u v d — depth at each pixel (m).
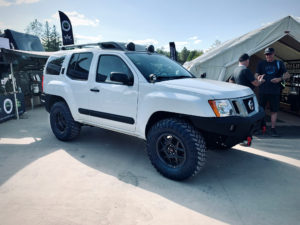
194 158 2.76
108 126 3.71
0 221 2.15
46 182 2.91
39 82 9.47
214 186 2.93
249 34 6.83
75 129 4.30
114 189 2.78
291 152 4.20
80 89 3.96
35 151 4.00
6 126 5.80
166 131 2.93
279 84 5.06
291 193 2.79
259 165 3.61
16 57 6.62
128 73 3.36
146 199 2.59
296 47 7.87
